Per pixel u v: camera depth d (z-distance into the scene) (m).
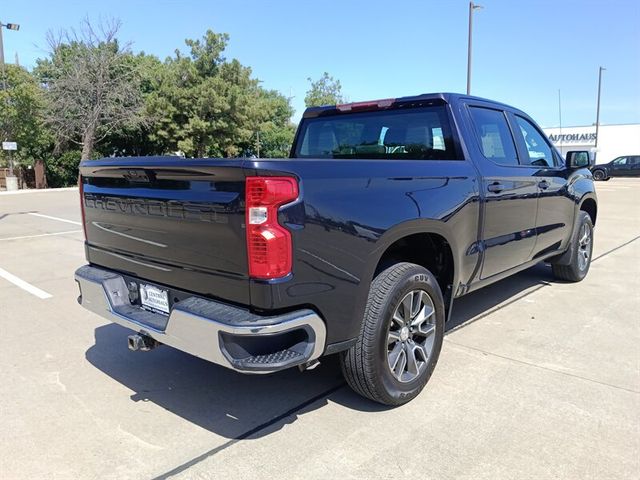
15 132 28.58
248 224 2.47
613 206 15.85
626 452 2.71
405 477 2.53
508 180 4.24
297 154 5.03
